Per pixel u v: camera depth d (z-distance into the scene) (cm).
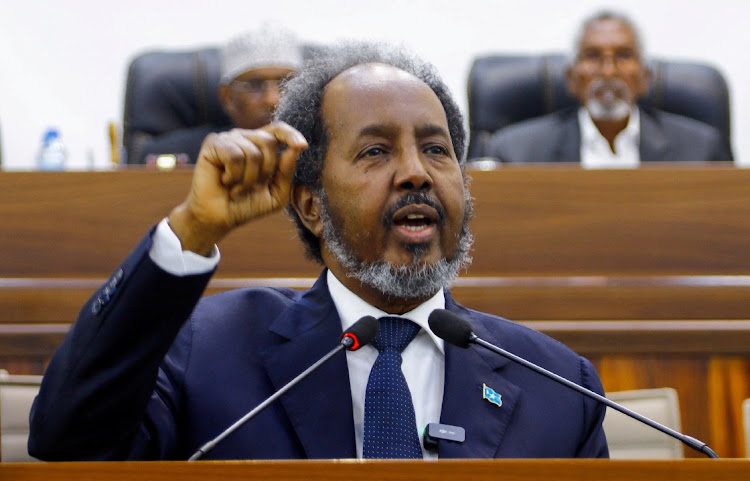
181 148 1125
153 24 1377
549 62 1195
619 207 829
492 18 1396
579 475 367
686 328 804
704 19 1396
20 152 1351
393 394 490
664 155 1119
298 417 494
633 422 703
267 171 432
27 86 1358
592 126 1127
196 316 533
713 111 1198
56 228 814
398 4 1395
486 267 822
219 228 433
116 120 1362
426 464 366
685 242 826
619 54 1119
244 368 513
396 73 534
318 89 543
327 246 532
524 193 829
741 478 368
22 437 689
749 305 806
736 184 829
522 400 520
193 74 1158
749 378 802
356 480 366
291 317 529
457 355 520
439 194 512
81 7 1368
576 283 820
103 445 456
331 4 1390
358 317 523
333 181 523
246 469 369
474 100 1185
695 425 798
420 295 511
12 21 1358
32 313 796
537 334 561
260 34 1053
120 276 432
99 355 432
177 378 506
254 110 1045
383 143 517
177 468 371
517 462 367
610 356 805
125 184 819
